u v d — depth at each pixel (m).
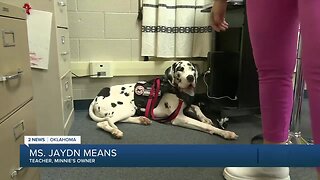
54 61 1.39
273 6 0.74
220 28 1.06
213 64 1.98
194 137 1.53
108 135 1.55
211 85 2.03
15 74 0.75
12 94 0.74
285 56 0.78
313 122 0.54
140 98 1.84
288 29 0.76
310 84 0.55
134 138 1.50
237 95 1.78
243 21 1.65
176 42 2.09
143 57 2.18
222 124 1.68
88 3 2.04
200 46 2.14
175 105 1.74
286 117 0.82
